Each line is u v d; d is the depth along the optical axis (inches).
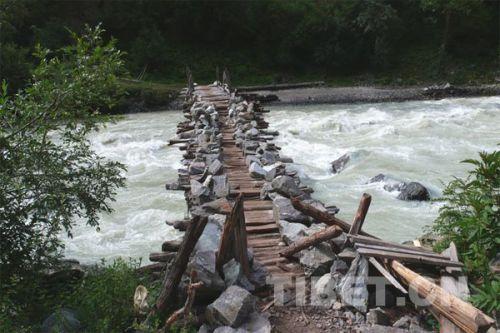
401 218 373.7
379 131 687.1
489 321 150.4
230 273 195.3
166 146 657.0
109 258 325.1
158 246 343.9
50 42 1317.7
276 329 178.2
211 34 1533.0
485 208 209.0
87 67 215.6
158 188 472.1
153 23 1508.4
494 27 1434.5
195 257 192.4
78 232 369.4
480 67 1365.7
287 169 366.9
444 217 242.8
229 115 594.9
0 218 206.8
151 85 1198.3
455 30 1444.4
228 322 171.2
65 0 1480.1
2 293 197.8
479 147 590.9
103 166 237.0
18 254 212.5
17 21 1069.1
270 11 1501.0
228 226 193.6
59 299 212.5
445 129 687.7
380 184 452.1
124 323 186.5
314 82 1379.2
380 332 169.0
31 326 186.7
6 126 211.3
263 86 1310.3
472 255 204.8
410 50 1472.7
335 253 213.6
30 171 210.2
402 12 1520.7
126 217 398.9
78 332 182.1
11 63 955.3
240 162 412.2
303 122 786.2
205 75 1453.0
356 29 1439.5
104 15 1487.5
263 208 297.4
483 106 934.4
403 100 1116.5
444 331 163.5
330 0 1537.9
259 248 243.9
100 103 235.1
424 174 489.7
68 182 226.8
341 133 704.4
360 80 1400.1
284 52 1477.6
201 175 362.3
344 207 398.0
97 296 193.2
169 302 191.3
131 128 834.8
